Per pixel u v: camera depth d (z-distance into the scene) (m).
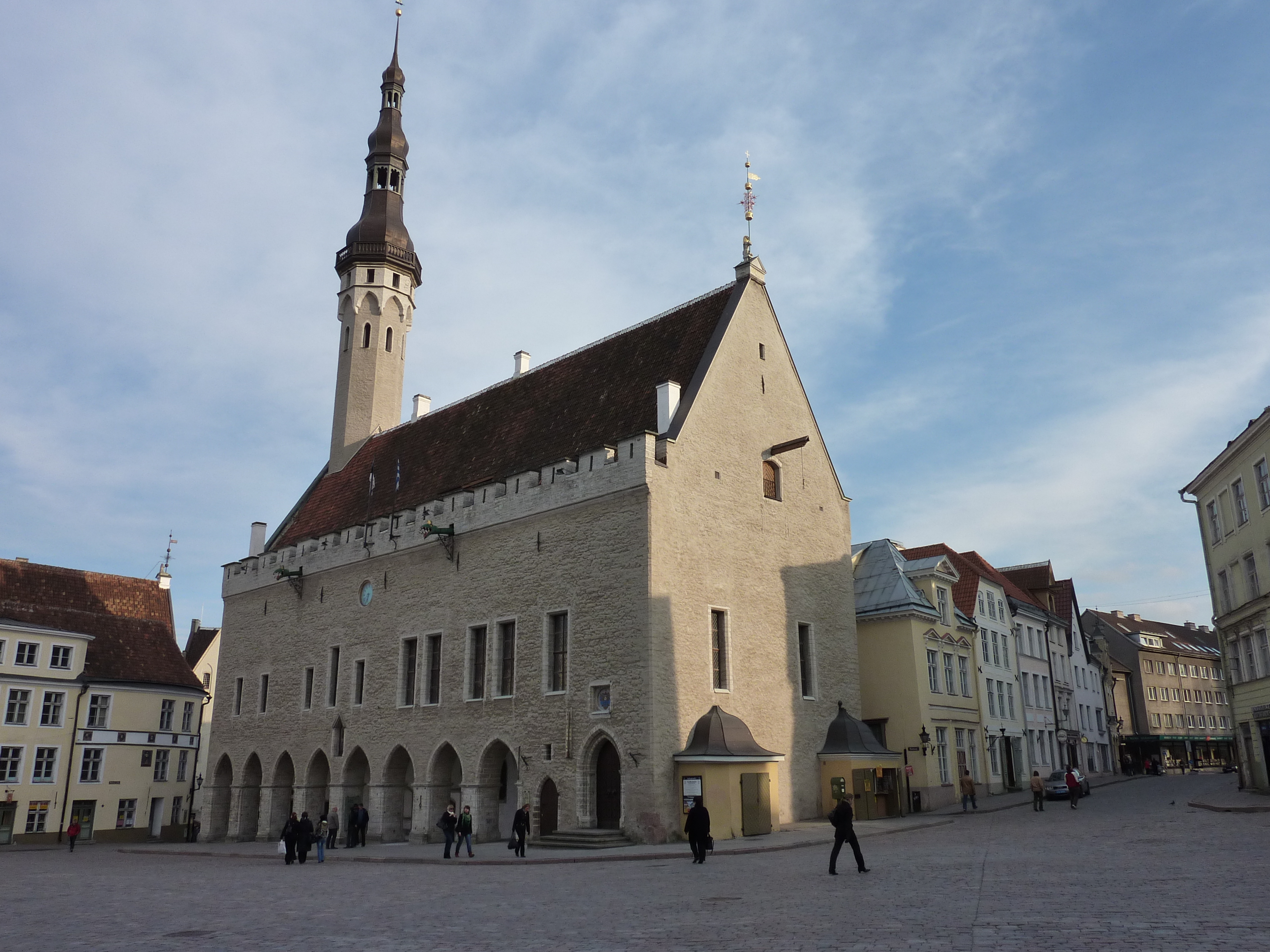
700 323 39.44
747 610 35.38
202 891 21.17
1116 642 94.56
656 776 30.33
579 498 34.47
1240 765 40.34
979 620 52.19
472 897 18.19
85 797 55.75
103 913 17.00
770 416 38.81
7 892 21.50
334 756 42.19
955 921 12.15
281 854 34.47
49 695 55.69
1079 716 69.25
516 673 35.28
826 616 39.00
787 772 35.16
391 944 12.49
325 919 15.33
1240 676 39.69
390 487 48.22
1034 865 18.33
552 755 33.28
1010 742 53.28
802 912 13.79
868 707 43.72
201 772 72.94
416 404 53.31
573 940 12.21
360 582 43.47
